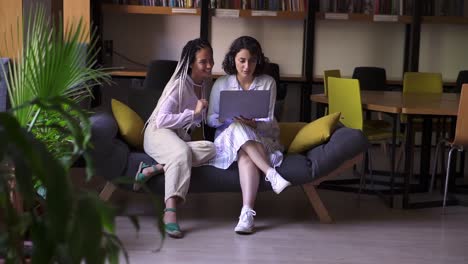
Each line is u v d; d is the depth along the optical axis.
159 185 3.66
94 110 3.97
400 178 5.30
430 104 4.33
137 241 3.36
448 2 6.78
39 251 1.22
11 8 4.47
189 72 3.85
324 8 6.80
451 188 4.82
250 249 3.29
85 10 5.33
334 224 3.85
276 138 3.94
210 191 3.71
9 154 1.15
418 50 6.54
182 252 3.21
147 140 3.73
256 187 3.67
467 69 7.29
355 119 4.39
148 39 6.85
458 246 3.46
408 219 4.03
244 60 3.82
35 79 2.13
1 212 1.32
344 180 5.09
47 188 1.12
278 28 7.00
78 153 1.54
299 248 3.34
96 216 1.20
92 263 1.19
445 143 4.47
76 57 2.28
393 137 4.39
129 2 6.39
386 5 6.72
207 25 6.38
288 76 6.62
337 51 7.12
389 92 5.44
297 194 4.65
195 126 3.88
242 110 3.70
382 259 3.19
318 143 3.85
